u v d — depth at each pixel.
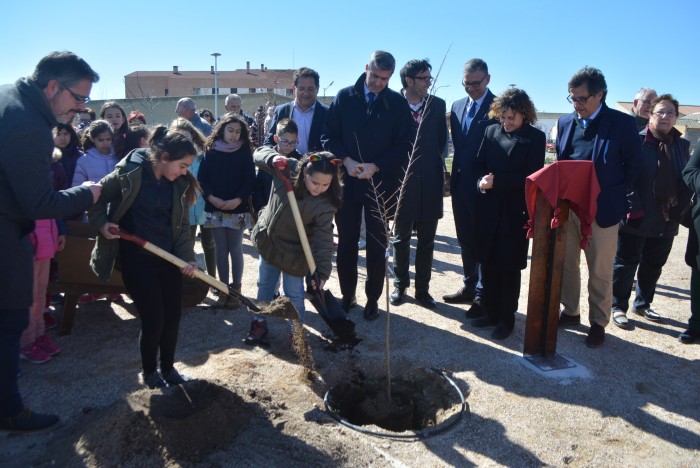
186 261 3.37
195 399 3.04
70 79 2.68
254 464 2.71
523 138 4.16
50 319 4.43
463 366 3.97
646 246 4.97
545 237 3.90
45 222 3.68
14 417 2.91
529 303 4.02
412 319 4.88
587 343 4.36
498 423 3.25
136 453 2.66
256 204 4.87
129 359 3.88
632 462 2.92
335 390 3.72
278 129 4.32
